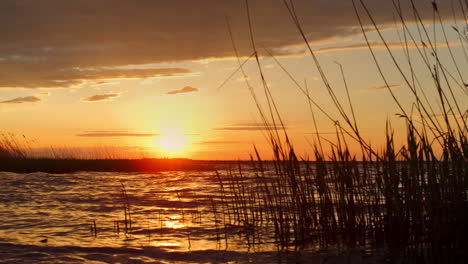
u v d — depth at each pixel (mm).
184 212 9305
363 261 4812
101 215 9102
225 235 6293
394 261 4715
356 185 6043
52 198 12094
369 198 5875
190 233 7051
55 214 9273
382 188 5684
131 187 15477
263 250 5715
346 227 5953
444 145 4645
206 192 13133
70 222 8258
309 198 6297
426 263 4590
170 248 5969
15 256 5527
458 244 4496
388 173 5543
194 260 5297
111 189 14719
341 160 6012
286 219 6320
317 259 5070
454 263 4473
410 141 4996
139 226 7738
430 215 4645
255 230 7102
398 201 5332
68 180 18672
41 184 16672
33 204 10875
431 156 4691
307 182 6324
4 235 6949
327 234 6059
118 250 5859
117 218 8688
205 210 9516
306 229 6219
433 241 4594
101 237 6781
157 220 8359
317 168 6195
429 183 4676
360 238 5824
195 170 26703
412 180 5102
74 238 6723
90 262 5242
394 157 5410
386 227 5613
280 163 6363
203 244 6199
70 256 5543
